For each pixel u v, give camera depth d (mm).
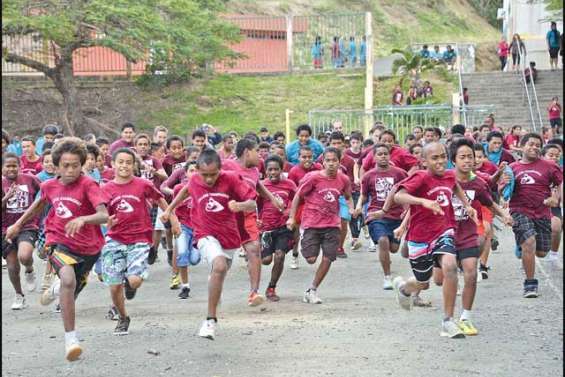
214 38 45219
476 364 10016
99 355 10797
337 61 50969
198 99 47188
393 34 74625
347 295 14891
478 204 13695
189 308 13922
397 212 15227
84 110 44906
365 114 34000
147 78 47469
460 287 14844
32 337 11977
